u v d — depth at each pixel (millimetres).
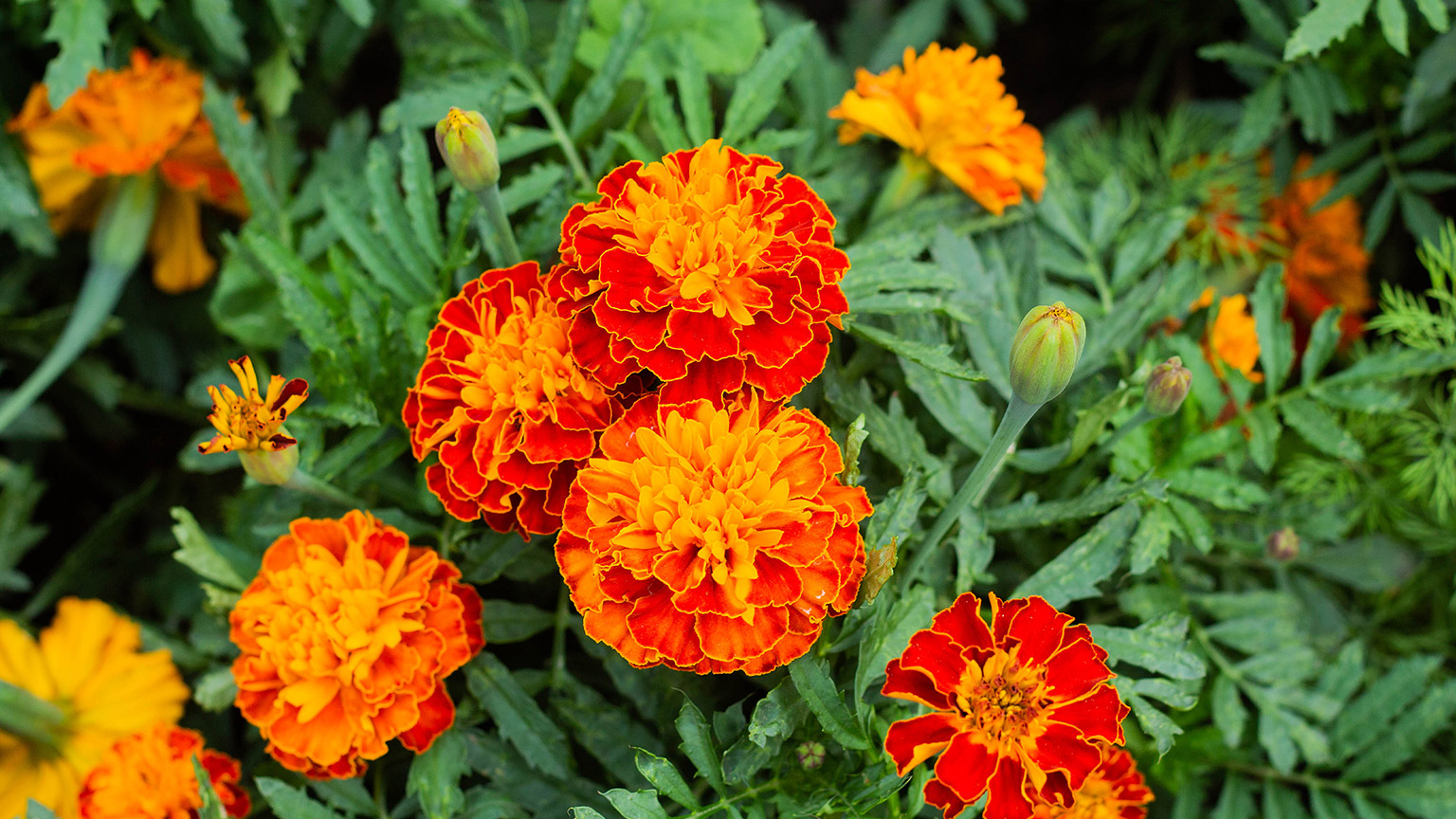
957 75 508
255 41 583
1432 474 534
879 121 503
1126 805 468
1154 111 715
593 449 449
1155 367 456
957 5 707
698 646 433
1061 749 437
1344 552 537
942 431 500
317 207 560
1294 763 504
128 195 561
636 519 433
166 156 566
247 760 519
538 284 463
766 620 432
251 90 591
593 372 443
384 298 478
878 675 452
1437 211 603
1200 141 600
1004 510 479
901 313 474
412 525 486
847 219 533
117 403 615
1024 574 492
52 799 503
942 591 480
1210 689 509
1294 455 538
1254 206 581
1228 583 529
